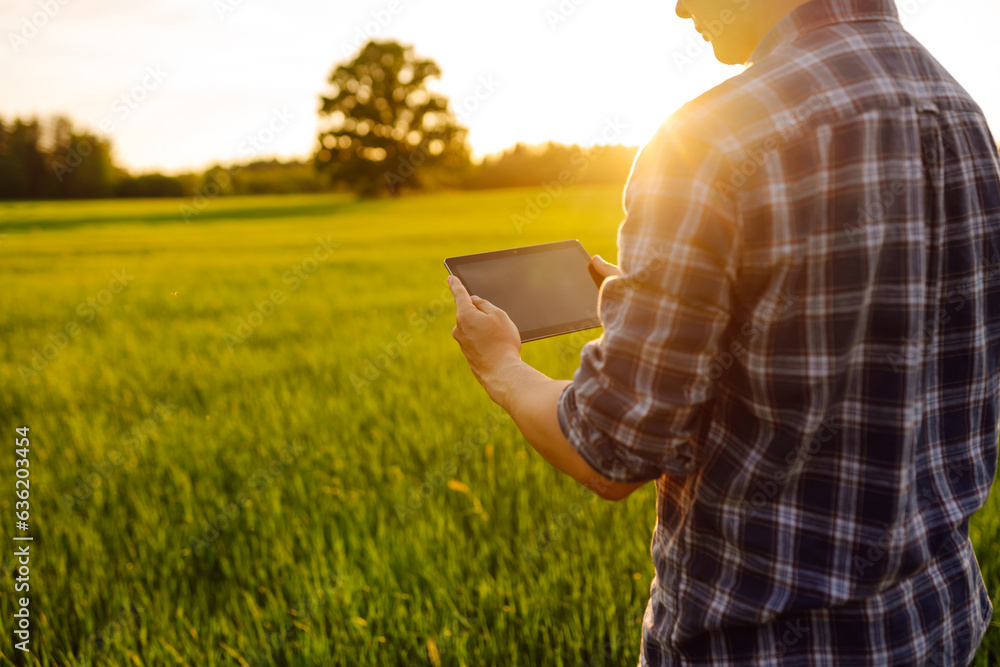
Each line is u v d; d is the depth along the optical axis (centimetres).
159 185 5728
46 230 2939
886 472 83
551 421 92
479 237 2228
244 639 226
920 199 81
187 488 339
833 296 77
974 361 93
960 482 96
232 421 447
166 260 1788
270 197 6078
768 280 78
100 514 326
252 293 1163
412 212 3812
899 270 80
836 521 84
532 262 154
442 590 246
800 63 82
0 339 800
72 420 451
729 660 92
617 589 253
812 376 78
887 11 88
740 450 86
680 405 77
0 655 226
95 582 264
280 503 336
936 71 89
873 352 81
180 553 289
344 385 540
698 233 76
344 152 6050
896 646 88
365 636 222
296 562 286
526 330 145
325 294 1103
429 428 417
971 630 100
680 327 77
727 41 101
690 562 95
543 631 227
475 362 114
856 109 78
